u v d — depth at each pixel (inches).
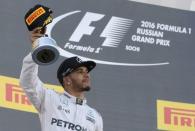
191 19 1143.0
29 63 595.5
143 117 1018.7
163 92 1052.5
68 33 1058.7
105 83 1028.5
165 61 1084.5
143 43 1091.9
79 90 650.2
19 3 1049.5
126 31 1093.1
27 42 1017.5
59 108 632.4
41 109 630.5
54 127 621.6
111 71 1044.5
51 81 995.9
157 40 1102.4
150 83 1053.8
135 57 1072.8
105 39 1074.1
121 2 1116.5
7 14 1031.0
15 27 1023.6
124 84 1039.0
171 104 1044.5
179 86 1066.7
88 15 1088.2
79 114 637.3
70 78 649.6
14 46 1005.8
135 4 1122.7
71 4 1088.2
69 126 625.9
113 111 1008.2
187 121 1039.0
